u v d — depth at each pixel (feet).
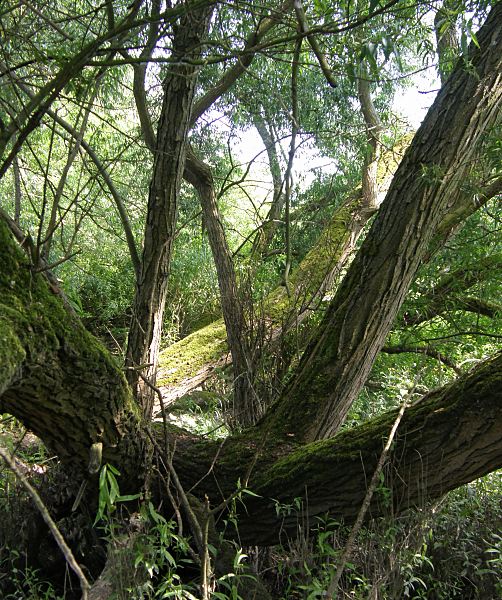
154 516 8.29
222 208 33.32
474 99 11.49
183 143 12.01
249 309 16.11
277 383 15.16
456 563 11.57
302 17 7.33
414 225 11.76
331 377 12.03
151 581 9.15
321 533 9.62
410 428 9.62
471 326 18.03
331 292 21.13
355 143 20.29
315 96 22.13
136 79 12.92
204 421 18.56
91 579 10.85
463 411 9.10
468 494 13.11
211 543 9.78
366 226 26.23
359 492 9.98
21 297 7.33
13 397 7.89
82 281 28.09
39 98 7.31
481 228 16.58
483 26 11.62
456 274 17.11
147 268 12.01
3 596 10.64
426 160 11.65
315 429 11.87
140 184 23.62
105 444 9.03
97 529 10.85
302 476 10.34
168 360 19.92
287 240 9.21
